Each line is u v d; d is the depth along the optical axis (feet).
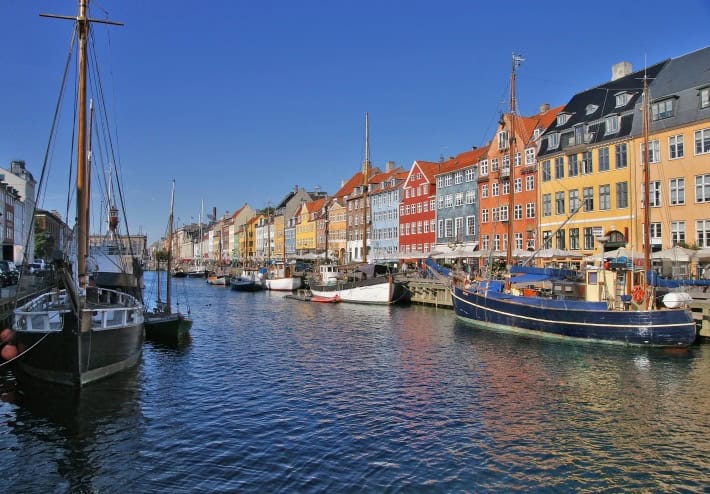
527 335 97.30
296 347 87.61
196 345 89.86
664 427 47.85
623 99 147.43
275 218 424.46
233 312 146.41
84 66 64.59
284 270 253.24
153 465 39.09
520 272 105.09
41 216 309.01
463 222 211.61
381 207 273.95
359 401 55.52
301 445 42.96
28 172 301.22
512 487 36.09
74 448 42.27
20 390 57.16
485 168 198.59
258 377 65.92
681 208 128.77
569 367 71.10
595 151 151.33
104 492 35.09
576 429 47.24
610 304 88.99
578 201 156.04
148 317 93.61
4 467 38.83
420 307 155.12
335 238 321.73
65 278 52.49
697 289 100.22
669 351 80.18
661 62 149.69
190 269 431.84
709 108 124.26
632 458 41.01
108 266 128.16
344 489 35.47
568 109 168.86
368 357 78.69
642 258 99.40
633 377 65.51
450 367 71.61
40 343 55.21
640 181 137.69
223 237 569.23
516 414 51.34
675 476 37.96
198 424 47.93
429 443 43.65
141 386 60.64
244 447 42.47
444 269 150.00
